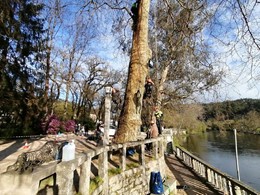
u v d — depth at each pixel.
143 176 5.80
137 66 7.24
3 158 4.71
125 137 6.73
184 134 37.38
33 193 1.86
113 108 10.42
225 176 7.20
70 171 2.44
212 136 38.22
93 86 28.33
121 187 4.62
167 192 6.29
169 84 15.75
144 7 7.57
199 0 5.59
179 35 9.09
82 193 3.00
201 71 12.42
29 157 2.25
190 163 11.76
